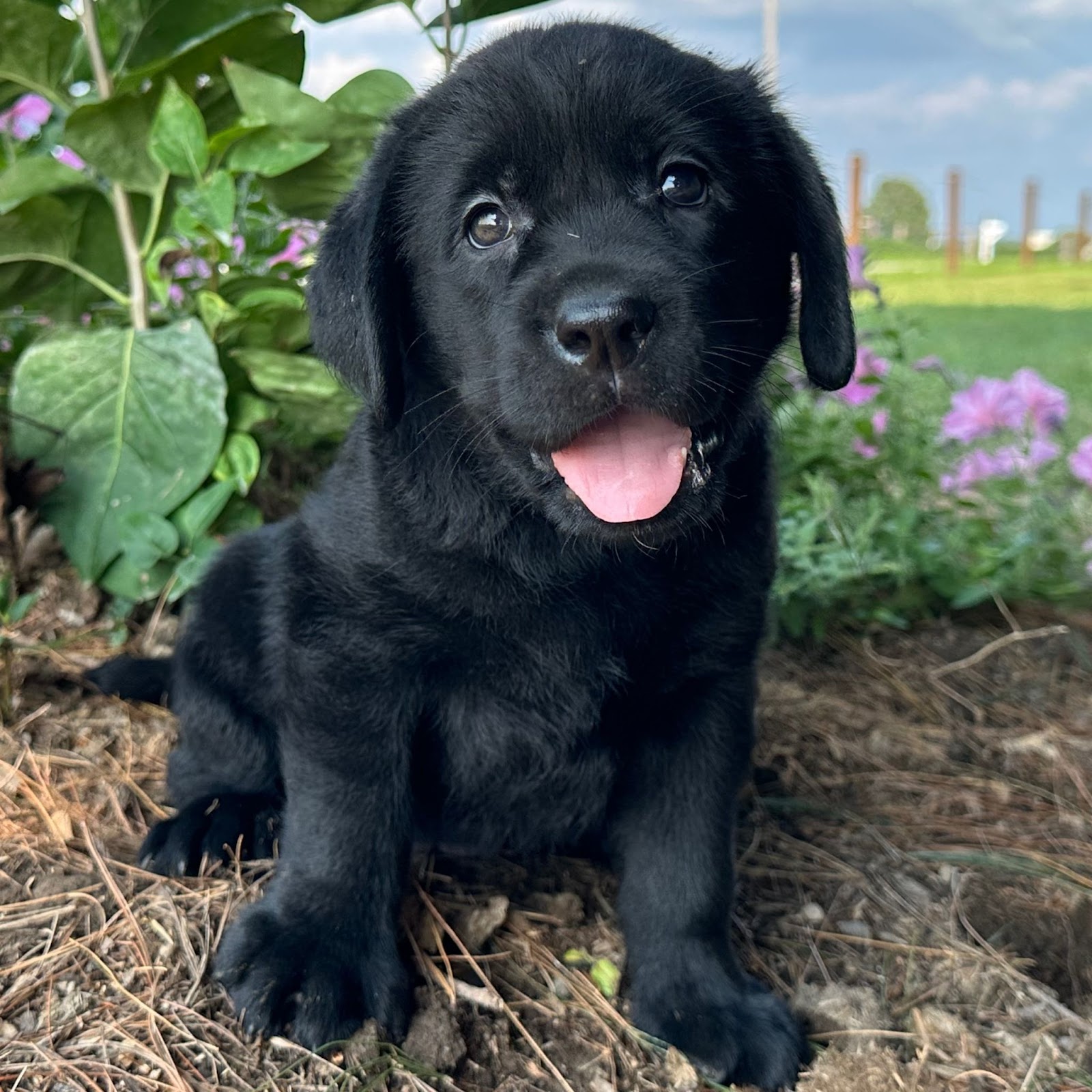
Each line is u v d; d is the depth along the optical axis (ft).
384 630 1.05
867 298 2.73
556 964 1.10
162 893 1.12
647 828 1.09
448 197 1.05
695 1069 0.99
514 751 1.11
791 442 1.92
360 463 1.12
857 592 1.84
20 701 1.41
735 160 1.06
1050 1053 1.02
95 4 1.68
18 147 1.92
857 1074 0.97
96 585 1.61
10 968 1.01
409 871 1.19
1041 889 1.24
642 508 0.95
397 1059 0.96
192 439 1.61
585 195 1.00
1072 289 10.56
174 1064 0.93
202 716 1.27
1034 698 1.70
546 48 1.05
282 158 1.54
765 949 1.16
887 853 1.30
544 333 0.94
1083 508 2.08
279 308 1.66
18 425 1.60
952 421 2.06
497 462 1.04
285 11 1.63
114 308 1.91
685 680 1.08
